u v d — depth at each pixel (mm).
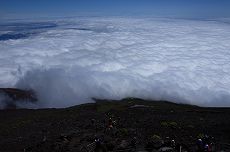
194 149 31469
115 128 43656
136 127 44250
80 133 42031
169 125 45156
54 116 85062
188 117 60062
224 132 40125
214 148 32250
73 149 35812
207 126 44656
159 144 32625
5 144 48844
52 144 40125
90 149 34562
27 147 44062
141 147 33219
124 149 33031
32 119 86188
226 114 74688
